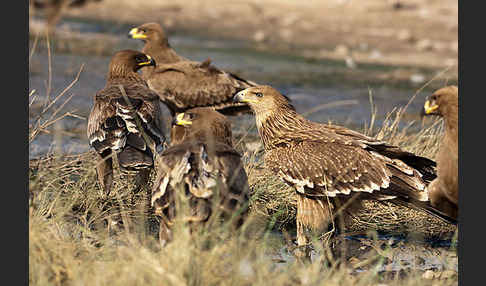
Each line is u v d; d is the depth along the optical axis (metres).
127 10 35.62
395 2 37.56
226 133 10.70
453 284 9.67
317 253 11.09
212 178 8.92
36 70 22.16
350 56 29.20
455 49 30.86
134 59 13.89
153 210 12.01
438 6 37.81
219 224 9.18
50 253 8.93
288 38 32.31
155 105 12.59
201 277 8.27
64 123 16.83
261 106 12.48
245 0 38.28
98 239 9.95
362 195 11.53
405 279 9.90
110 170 12.08
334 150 11.76
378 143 11.63
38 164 12.30
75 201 11.68
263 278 8.54
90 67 23.72
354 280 9.30
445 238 11.99
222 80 17.12
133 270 8.16
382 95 22.67
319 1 38.12
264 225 11.80
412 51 30.50
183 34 32.00
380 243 11.66
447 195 9.98
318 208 11.88
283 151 12.20
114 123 11.76
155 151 12.12
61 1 25.38
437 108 9.91
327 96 22.09
